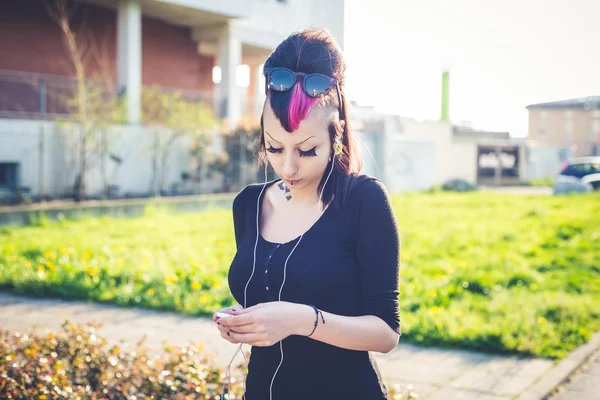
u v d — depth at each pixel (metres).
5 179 15.32
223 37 20.80
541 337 5.29
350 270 1.69
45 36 18.80
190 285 7.20
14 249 9.12
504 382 4.47
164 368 3.72
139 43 18.53
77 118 16.17
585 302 6.39
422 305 6.20
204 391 3.42
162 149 18.27
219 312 1.61
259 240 1.82
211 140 19.03
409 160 23.83
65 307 6.61
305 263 1.70
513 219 14.04
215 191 19.45
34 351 3.74
